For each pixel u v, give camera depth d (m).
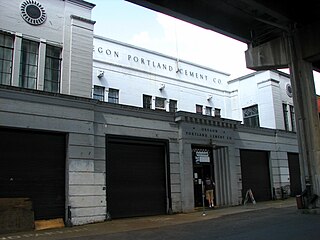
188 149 21.98
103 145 18.45
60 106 17.05
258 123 33.72
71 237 12.70
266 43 20.16
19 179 15.73
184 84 32.66
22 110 15.88
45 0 20.69
